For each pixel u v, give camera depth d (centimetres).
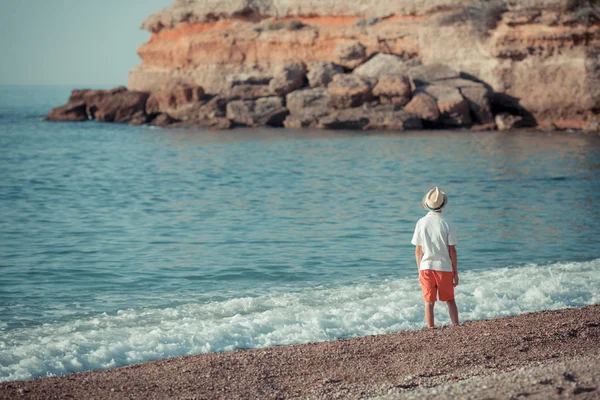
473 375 665
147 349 834
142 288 1210
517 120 5450
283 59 6600
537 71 5472
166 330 914
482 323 877
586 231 1709
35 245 1611
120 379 692
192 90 6519
